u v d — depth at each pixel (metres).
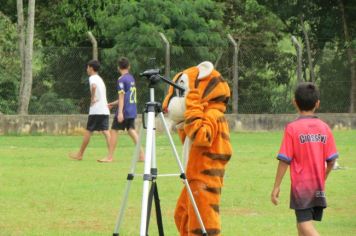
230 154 15.34
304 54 47.62
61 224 19.25
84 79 45.94
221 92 15.26
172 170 29.00
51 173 28.30
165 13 49.22
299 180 14.62
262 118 47.44
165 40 45.75
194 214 14.88
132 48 47.00
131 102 31.86
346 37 53.88
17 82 48.00
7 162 31.69
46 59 46.09
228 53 47.34
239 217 20.17
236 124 47.09
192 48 46.81
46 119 45.78
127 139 43.00
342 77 47.84
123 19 48.78
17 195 23.44
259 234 18.12
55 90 46.25
